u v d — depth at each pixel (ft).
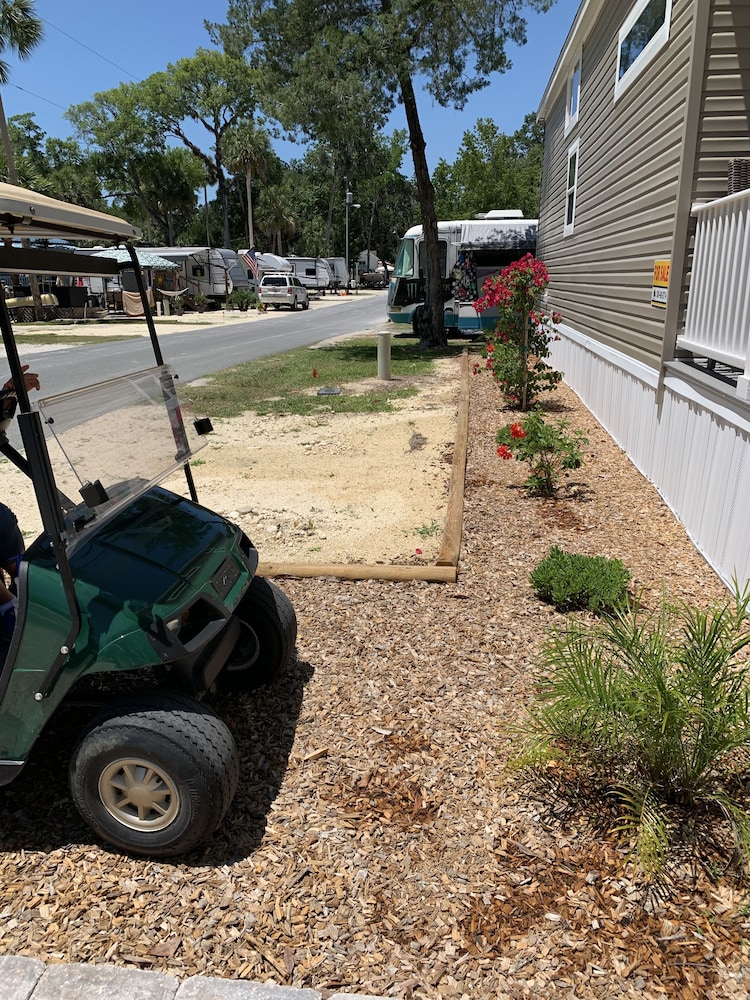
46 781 10.38
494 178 126.62
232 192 234.38
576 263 39.75
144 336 82.94
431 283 63.93
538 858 8.79
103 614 8.50
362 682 12.52
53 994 7.19
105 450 9.45
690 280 20.29
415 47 54.70
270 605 11.80
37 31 86.58
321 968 7.47
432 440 29.76
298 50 57.06
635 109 25.81
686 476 19.29
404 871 8.64
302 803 9.80
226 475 25.58
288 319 109.60
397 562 17.49
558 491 22.82
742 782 9.75
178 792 8.39
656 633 10.30
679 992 7.14
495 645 13.64
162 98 185.06
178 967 7.52
